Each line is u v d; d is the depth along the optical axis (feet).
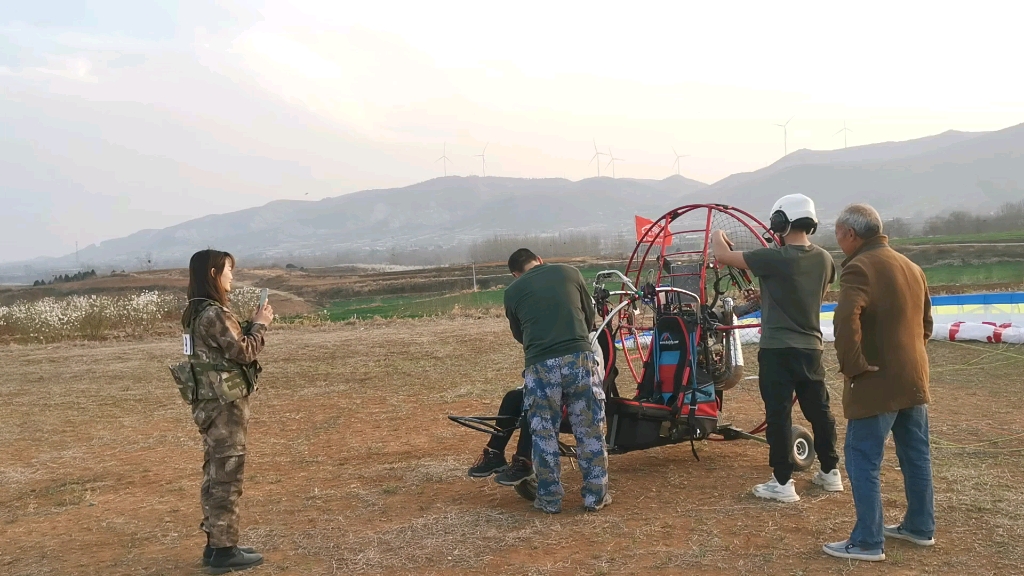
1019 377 30.89
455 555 15.29
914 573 13.35
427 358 46.03
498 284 136.56
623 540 15.61
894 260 14.30
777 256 17.58
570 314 17.98
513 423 19.38
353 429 29.37
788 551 14.57
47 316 73.41
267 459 25.40
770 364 17.75
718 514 16.89
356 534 17.02
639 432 19.80
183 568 15.78
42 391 42.45
